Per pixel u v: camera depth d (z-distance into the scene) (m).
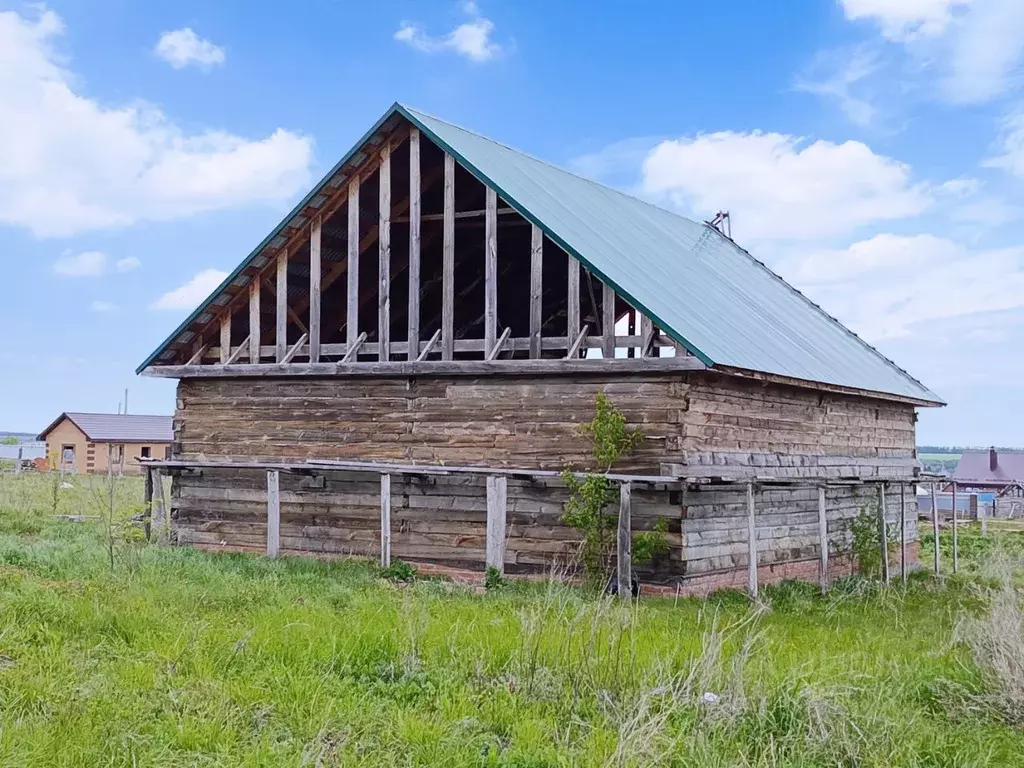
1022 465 101.50
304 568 19.98
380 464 21.47
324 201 23.08
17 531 24.91
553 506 20.34
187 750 9.09
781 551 23.22
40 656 11.06
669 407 19.34
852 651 14.05
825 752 9.59
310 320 23.23
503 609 15.61
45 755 8.47
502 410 21.09
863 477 25.48
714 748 9.38
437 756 9.20
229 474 24.30
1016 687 11.30
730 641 13.45
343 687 10.78
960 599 22.75
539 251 20.48
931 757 9.88
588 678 11.16
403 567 20.34
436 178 23.11
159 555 19.17
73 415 84.00
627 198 31.14
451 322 21.42
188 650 11.72
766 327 25.33
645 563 19.39
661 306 19.81
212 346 24.91
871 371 29.20
